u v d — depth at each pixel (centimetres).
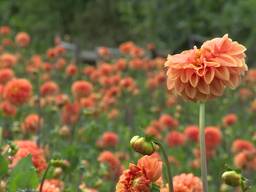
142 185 262
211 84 273
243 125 1015
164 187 326
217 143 693
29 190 300
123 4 1919
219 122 1042
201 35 1784
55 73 1249
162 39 1773
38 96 791
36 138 640
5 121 715
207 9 1778
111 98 952
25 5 2058
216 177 676
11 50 1410
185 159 792
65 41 1956
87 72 1146
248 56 1611
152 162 266
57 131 700
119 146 782
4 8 2091
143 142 268
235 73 273
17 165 310
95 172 609
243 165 621
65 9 2073
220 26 1741
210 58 273
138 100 1153
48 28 2020
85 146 735
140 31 1817
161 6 1791
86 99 815
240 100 1119
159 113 1005
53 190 328
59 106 791
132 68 1202
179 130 901
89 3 2069
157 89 1164
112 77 1021
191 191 315
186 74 270
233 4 1786
